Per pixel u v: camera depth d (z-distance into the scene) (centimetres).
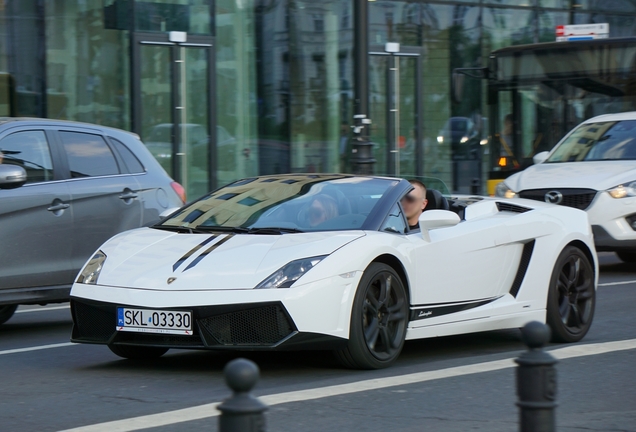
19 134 1421
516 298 1261
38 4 3138
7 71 3095
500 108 3011
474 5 4138
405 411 891
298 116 3678
